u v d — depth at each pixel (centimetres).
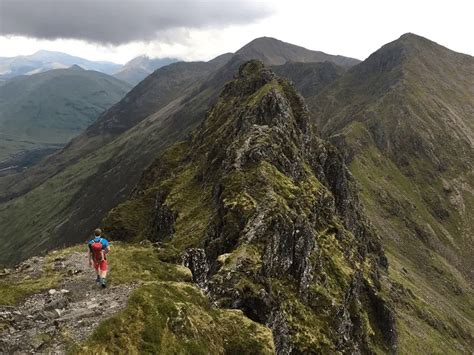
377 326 7881
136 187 12156
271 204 5300
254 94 9750
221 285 3978
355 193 13562
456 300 19025
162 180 10794
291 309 4588
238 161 6700
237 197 5581
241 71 12800
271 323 3956
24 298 2397
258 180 5994
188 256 3894
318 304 5050
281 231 5075
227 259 4453
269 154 6812
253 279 4234
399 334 9825
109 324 2120
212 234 5506
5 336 1983
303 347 4247
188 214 6950
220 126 10650
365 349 6203
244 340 2769
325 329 4734
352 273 6241
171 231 6869
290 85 10469
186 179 8969
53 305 2288
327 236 6638
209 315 2761
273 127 7600
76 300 2420
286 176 6712
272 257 4841
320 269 5581
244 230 4991
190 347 2303
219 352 2533
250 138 7125
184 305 2561
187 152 11469
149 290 2527
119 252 3306
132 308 2289
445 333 12750
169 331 2306
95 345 1994
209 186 7575
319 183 7775
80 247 3488
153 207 9412
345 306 5553
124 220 9050
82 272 2830
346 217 9794
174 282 2972
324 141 10388
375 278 9025
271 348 2823
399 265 17350
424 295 15262
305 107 9988
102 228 8950
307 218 5938
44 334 2017
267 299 4034
